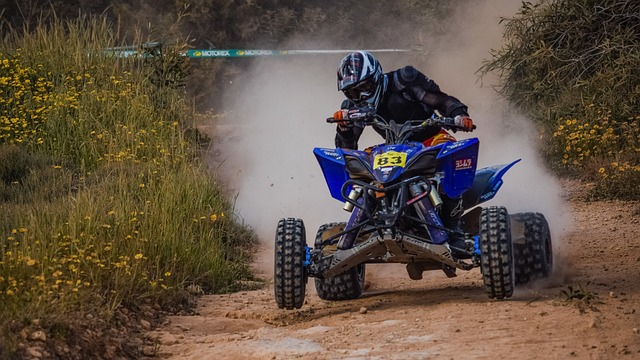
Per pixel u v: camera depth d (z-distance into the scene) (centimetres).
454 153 1397
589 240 1956
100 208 1725
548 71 3064
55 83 2708
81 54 2864
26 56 2853
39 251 1421
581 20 3055
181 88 3009
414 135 1529
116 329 1321
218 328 1424
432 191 1387
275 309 1542
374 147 1455
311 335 1301
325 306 1555
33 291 1248
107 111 2538
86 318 1281
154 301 1503
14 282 1241
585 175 2606
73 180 2167
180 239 1756
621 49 2914
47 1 5806
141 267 1555
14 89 2609
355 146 1606
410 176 1386
